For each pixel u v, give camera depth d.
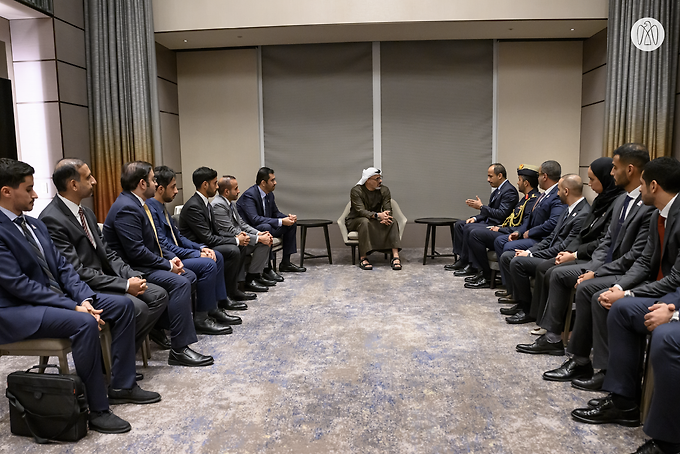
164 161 6.04
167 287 2.80
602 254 2.77
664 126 4.92
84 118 5.06
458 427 2.04
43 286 2.09
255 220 4.95
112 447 1.92
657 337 1.75
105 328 2.41
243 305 3.86
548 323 2.88
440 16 5.18
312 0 5.20
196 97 6.41
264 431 2.03
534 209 4.14
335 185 6.44
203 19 5.29
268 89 6.35
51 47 4.54
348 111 6.32
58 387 1.93
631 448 1.87
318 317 3.64
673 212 2.11
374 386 2.46
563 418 2.11
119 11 5.14
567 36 5.91
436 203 6.40
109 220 2.89
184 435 2.01
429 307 3.88
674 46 4.86
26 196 2.09
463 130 6.29
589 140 5.98
